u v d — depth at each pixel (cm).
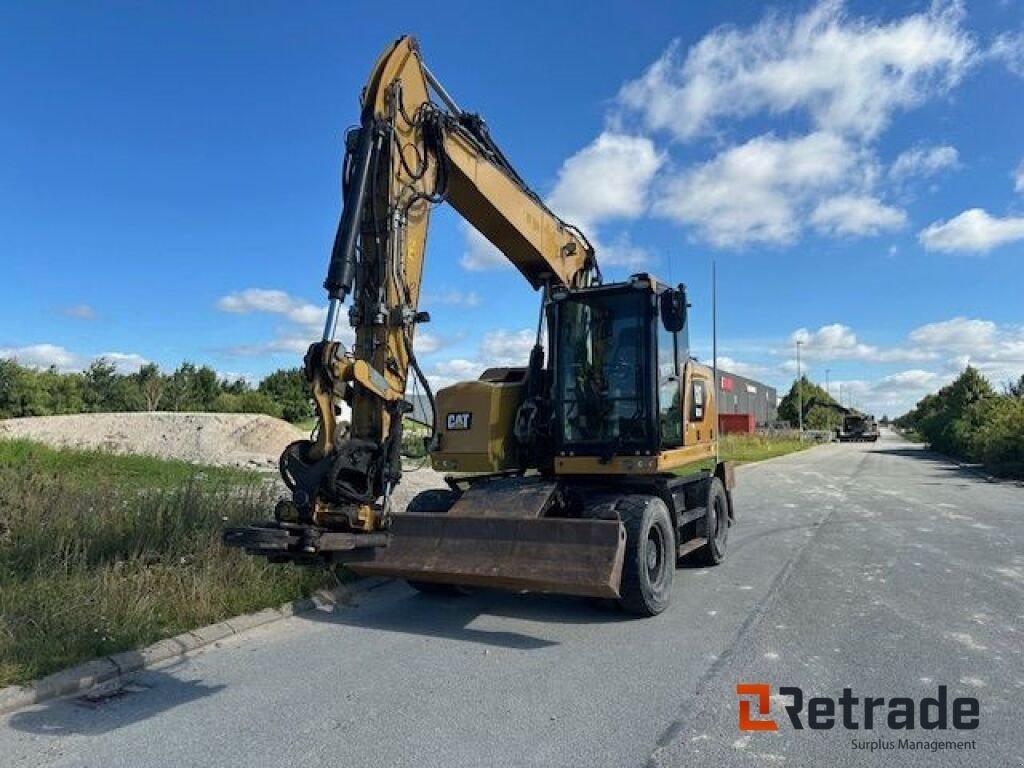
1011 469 2322
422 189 650
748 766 392
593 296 805
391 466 547
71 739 427
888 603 725
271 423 2300
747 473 2566
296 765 395
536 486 731
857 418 7400
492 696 491
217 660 566
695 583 828
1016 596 751
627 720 450
